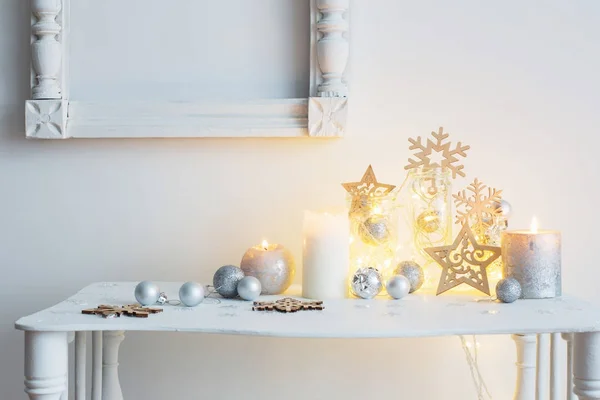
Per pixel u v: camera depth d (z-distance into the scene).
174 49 1.83
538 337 1.71
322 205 1.82
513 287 1.50
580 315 1.40
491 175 1.81
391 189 1.64
